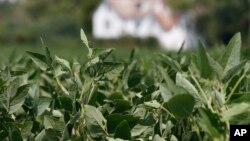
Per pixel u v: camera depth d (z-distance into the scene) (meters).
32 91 2.15
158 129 1.90
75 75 1.95
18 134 1.80
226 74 1.70
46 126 1.81
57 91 2.58
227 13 70.12
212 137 1.51
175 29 72.19
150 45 64.06
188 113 1.47
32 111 2.10
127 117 1.79
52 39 66.69
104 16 75.81
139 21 74.00
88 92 1.91
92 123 1.77
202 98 1.69
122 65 1.92
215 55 4.60
